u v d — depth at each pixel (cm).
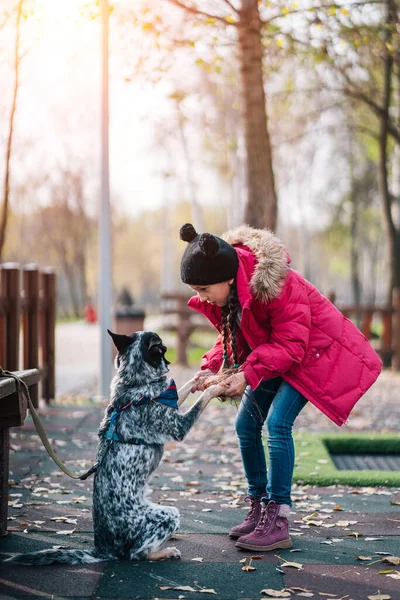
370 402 1129
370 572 387
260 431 452
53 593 352
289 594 352
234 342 422
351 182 3616
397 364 1631
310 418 961
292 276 425
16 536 442
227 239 443
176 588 358
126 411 392
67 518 479
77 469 632
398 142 1859
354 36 1284
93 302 7244
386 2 1211
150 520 389
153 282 9381
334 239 4025
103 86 1050
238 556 412
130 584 364
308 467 637
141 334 405
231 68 1593
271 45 1328
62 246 5734
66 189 5178
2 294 870
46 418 914
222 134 2519
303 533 457
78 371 1639
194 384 447
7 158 834
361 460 734
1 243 859
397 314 1633
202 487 575
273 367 411
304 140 3238
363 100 1830
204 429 853
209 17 1114
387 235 1928
